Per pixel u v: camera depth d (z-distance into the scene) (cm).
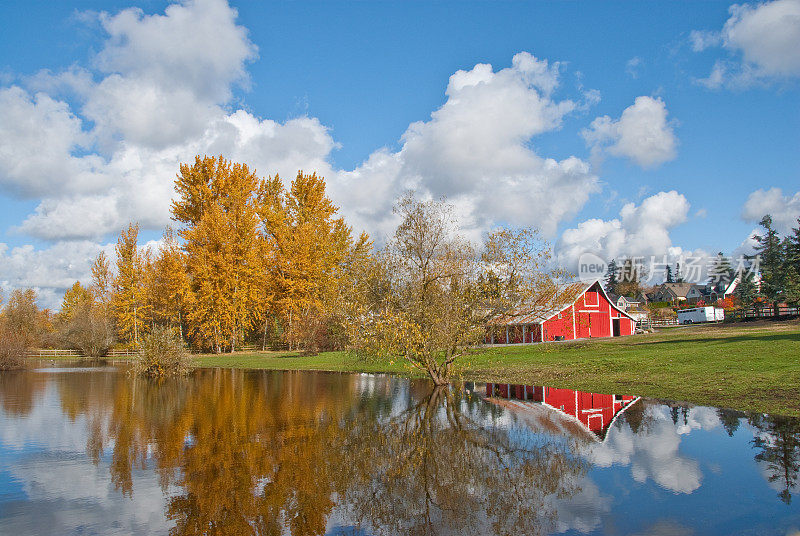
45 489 741
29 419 1333
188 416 1369
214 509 657
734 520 584
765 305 5781
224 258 4722
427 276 1789
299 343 4734
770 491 680
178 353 2681
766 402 1277
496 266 1772
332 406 1525
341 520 620
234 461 893
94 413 1428
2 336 3416
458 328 1819
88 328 5325
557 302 1809
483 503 671
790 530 552
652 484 724
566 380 1944
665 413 1236
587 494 691
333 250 5181
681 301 9106
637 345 2816
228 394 1855
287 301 4753
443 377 2008
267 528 593
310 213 5231
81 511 649
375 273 1792
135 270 5312
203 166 4953
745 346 2131
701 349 2220
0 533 576
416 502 680
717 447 909
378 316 1744
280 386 2117
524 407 1430
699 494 675
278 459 906
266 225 5334
